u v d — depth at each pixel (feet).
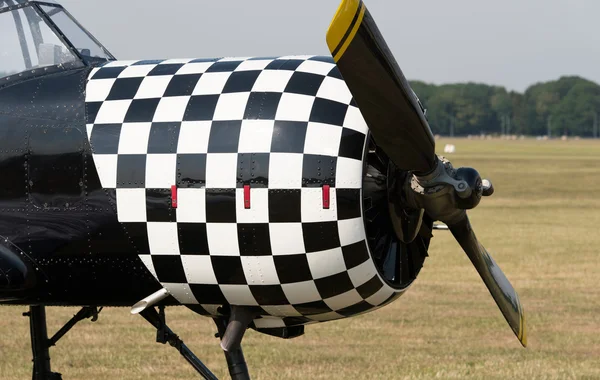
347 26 24.08
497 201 161.79
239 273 28.60
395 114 26.32
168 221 28.71
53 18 32.35
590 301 63.87
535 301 63.82
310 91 28.50
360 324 56.18
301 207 27.78
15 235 30.37
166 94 29.53
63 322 55.88
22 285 30.12
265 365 45.96
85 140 29.68
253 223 28.04
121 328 54.34
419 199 29.17
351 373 44.37
